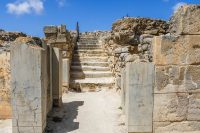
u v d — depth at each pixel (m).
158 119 5.55
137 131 5.54
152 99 5.51
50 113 7.21
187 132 5.61
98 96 9.80
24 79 5.40
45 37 11.49
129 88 5.51
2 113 6.84
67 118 7.07
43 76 5.68
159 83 5.49
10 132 5.82
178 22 5.51
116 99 9.16
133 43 10.20
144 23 10.38
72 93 10.43
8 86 6.80
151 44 5.84
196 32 5.43
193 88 5.54
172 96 5.54
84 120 6.93
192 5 5.39
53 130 6.17
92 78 11.81
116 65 10.34
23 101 5.41
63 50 11.37
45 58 6.04
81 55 14.17
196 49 5.47
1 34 8.73
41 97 5.44
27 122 5.43
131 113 5.54
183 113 5.59
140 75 5.48
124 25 10.38
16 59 5.37
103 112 7.63
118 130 6.18
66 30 11.55
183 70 5.50
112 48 11.73
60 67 8.20
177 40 5.43
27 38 5.93
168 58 5.46
